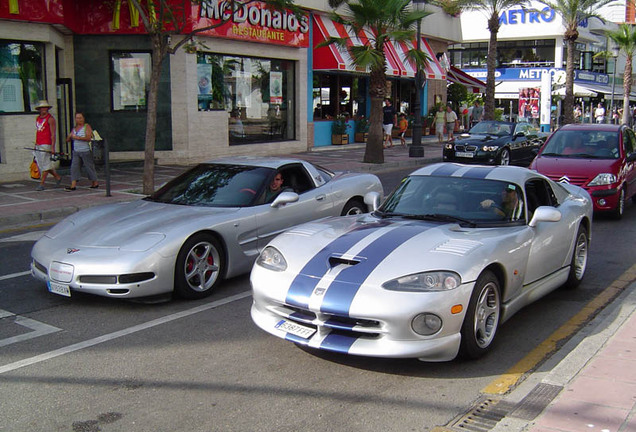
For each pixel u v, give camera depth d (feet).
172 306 20.17
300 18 47.21
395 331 14.02
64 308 19.98
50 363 15.65
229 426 12.41
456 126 112.88
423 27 98.99
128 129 61.36
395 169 63.57
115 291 18.89
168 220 21.07
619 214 35.63
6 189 45.21
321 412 13.01
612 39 143.02
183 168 58.54
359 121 87.61
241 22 65.05
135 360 15.83
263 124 72.43
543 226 18.67
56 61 59.52
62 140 56.24
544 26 159.02
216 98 65.51
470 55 173.58
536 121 108.68
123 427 12.38
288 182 25.16
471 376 14.84
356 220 18.58
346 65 77.51
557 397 12.63
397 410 13.09
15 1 48.24
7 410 13.12
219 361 15.75
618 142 37.22
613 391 12.84
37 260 20.13
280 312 15.43
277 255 16.28
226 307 20.11
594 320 18.38
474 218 18.07
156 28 41.34
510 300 16.96
